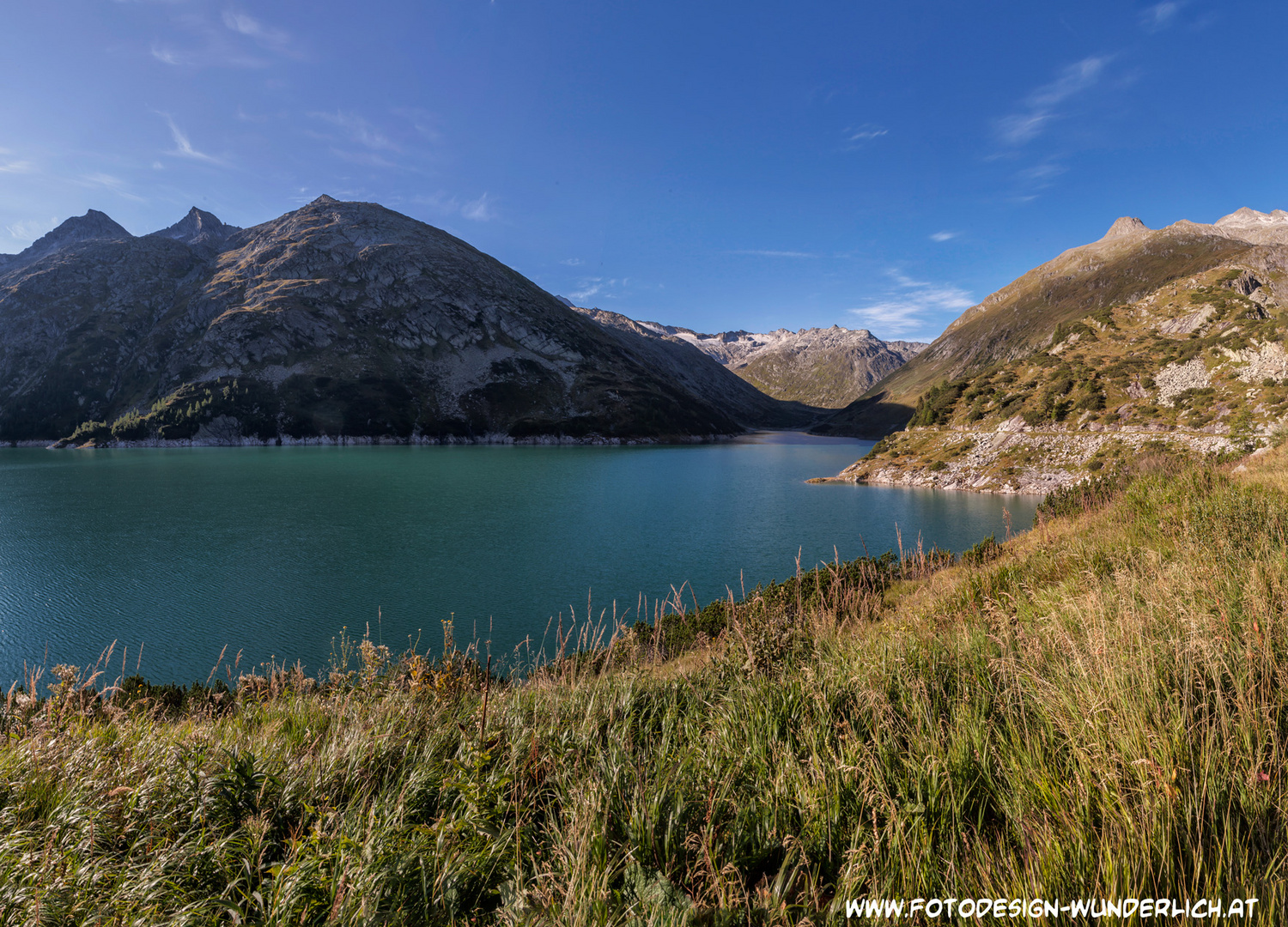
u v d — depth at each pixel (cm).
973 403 10512
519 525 6012
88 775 409
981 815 287
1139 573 690
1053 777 292
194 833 350
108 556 4659
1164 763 272
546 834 332
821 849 294
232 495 7950
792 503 7462
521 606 3512
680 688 589
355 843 301
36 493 8100
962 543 5078
